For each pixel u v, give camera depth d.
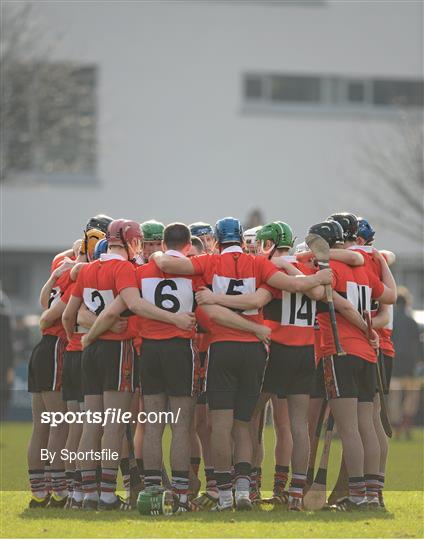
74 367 36.62
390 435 37.12
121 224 35.75
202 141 137.38
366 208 138.50
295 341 35.41
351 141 139.62
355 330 35.88
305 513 34.81
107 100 134.12
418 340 73.44
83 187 135.75
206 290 34.69
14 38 114.38
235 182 138.50
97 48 133.50
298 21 139.00
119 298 35.00
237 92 138.00
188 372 34.69
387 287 37.00
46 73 116.00
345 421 35.56
